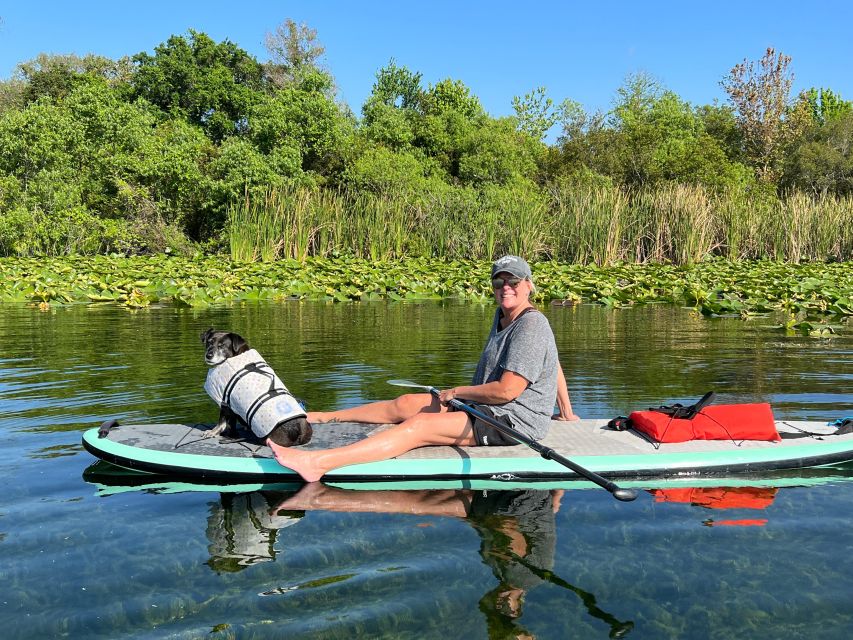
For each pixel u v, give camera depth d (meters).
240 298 13.80
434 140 30.02
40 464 4.19
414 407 4.50
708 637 2.44
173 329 9.42
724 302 11.71
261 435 4.14
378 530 3.31
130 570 2.89
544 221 20.78
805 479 4.05
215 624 2.50
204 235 23.58
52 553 3.04
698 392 5.90
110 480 3.94
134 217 22.55
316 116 25.22
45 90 37.72
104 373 6.61
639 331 9.54
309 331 9.38
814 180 37.47
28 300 13.21
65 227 20.83
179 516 3.46
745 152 39.09
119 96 34.22
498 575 2.86
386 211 20.41
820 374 6.61
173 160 22.39
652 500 3.71
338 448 4.03
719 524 3.38
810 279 13.52
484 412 4.20
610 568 2.93
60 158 22.03
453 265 17.91
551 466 4.03
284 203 20.17
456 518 3.45
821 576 2.86
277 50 43.03
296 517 3.46
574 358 7.45
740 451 4.23
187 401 5.58
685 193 20.44
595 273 16.17
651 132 30.12
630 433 4.53
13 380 6.31
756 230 20.91
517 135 34.00
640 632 2.47
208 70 33.72
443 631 2.46
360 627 2.48
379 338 8.74
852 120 40.03
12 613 2.56
